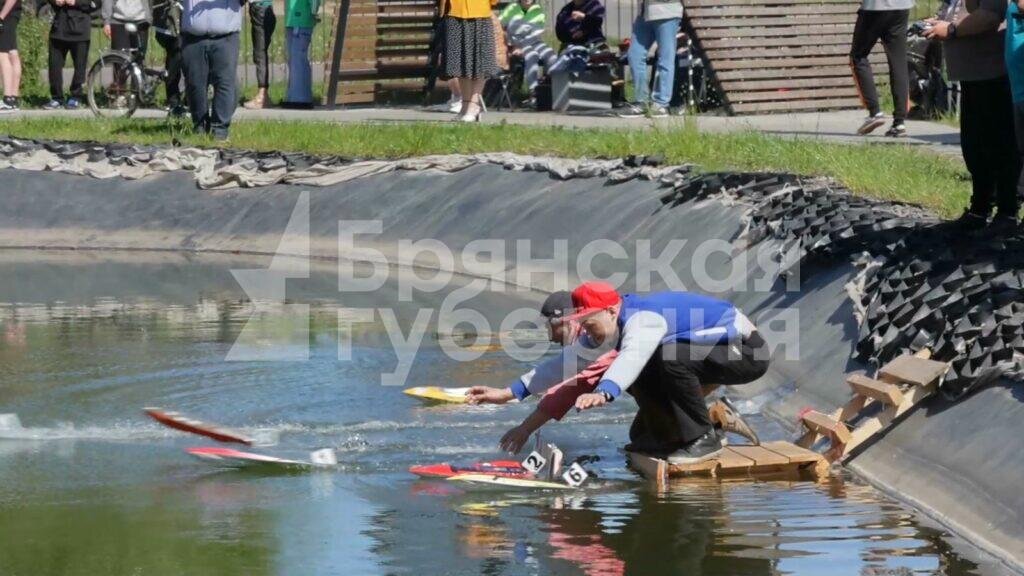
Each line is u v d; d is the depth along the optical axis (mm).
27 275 55469
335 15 84625
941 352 30047
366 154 63938
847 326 34812
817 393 33500
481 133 64000
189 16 66000
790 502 27375
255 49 83500
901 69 60500
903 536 25281
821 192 44781
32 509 27250
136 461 30453
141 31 79812
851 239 37938
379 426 33250
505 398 29094
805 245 39469
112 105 79000
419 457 30734
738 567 23766
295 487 28625
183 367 39031
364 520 26531
